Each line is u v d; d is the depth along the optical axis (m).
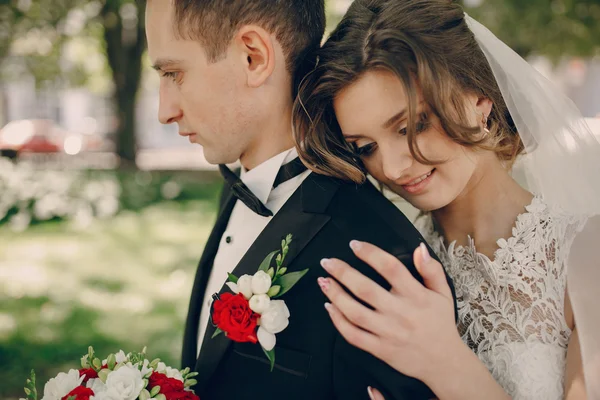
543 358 1.55
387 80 1.37
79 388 1.31
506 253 1.60
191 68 1.41
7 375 4.16
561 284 1.57
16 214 9.59
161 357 4.48
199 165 16.84
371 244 1.32
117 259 7.47
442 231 1.77
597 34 9.18
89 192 10.37
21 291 6.16
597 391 1.45
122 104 13.34
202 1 1.37
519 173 1.85
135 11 12.15
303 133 1.46
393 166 1.42
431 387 1.29
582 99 19.64
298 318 1.36
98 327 5.13
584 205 1.66
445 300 1.28
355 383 1.32
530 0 8.94
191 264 7.25
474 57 1.52
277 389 1.35
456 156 1.47
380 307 1.25
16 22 11.07
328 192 1.43
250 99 1.44
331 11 9.82
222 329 1.29
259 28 1.40
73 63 14.96
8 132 17.45
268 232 1.44
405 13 1.44
